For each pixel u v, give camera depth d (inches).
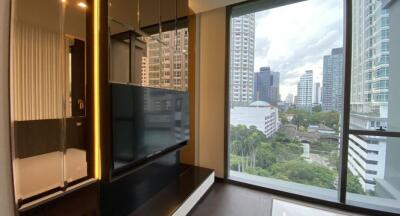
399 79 85.8
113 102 62.0
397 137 85.1
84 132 64.7
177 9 106.3
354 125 91.4
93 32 63.7
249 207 94.3
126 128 67.1
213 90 126.6
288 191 105.7
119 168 65.7
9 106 35.6
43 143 60.7
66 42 64.8
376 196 92.5
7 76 35.3
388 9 86.5
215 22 124.4
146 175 84.1
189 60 127.5
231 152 127.8
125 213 72.5
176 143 100.7
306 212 90.8
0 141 34.2
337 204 94.1
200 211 90.6
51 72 64.2
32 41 59.3
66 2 65.2
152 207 78.4
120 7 69.0
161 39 93.7
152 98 81.6
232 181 121.2
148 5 84.9
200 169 122.0
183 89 112.9
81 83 64.6
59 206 60.8
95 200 63.3
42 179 59.7
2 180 34.4
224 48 122.5
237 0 112.1
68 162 64.0
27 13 58.4
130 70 73.4
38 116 60.5
